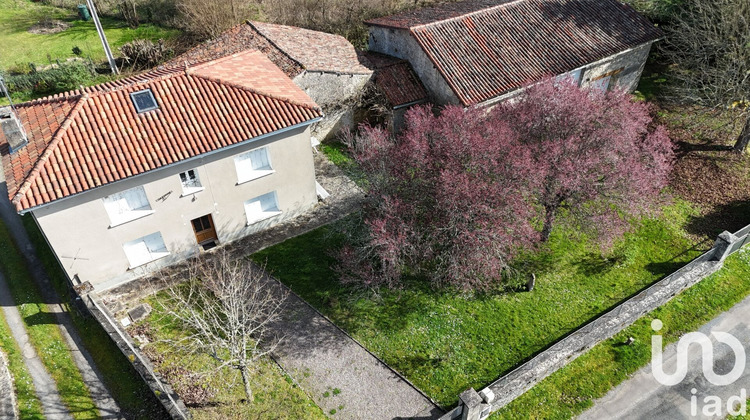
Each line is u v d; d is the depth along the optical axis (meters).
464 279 18.72
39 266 22.22
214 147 19.83
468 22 28.62
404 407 17.14
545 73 27.28
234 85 21.55
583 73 29.34
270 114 21.09
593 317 20.08
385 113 28.36
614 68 30.67
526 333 19.44
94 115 19.59
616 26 30.55
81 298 19.69
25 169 18.17
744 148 28.03
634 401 17.34
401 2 38.25
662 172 20.47
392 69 28.69
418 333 19.42
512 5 30.05
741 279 21.66
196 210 21.48
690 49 31.58
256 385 17.66
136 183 19.30
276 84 22.89
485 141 18.88
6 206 25.31
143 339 19.02
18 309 20.33
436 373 18.09
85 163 18.47
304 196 24.28
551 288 21.22
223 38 29.83
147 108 20.14
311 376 18.05
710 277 21.69
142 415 16.78
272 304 20.48
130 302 20.58
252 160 21.91
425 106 27.83
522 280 21.45
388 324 19.75
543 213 21.55
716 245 21.33
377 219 18.83
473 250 18.02
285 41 28.84
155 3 39.44
